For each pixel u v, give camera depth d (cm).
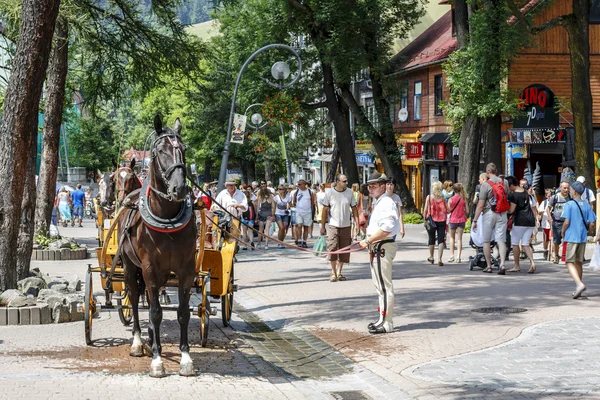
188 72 2358
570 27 2788
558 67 3866
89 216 5778
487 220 1891
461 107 3262
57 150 2466
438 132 4688
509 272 1923
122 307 1059
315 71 4450
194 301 1512
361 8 3853
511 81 3844
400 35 4375
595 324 1203
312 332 1199
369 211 2783
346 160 4109
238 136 2322
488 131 3312
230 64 5091
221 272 1194
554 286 1645
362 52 3878
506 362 961
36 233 2483
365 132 4188
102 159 7250
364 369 953
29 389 823
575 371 909
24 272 1500
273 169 7106
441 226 2098
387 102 4266
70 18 1867
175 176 880
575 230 1474
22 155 1362
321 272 1986
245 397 824
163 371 905
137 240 937
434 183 2102
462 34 3441
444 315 1307
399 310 1371
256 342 1145
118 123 7819
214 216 1369
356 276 1892
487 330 1169
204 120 6419
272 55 4300
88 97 2422
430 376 899
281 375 941
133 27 2250
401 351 1048
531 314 1303
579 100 2761
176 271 933
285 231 2906
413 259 2303
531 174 3791
